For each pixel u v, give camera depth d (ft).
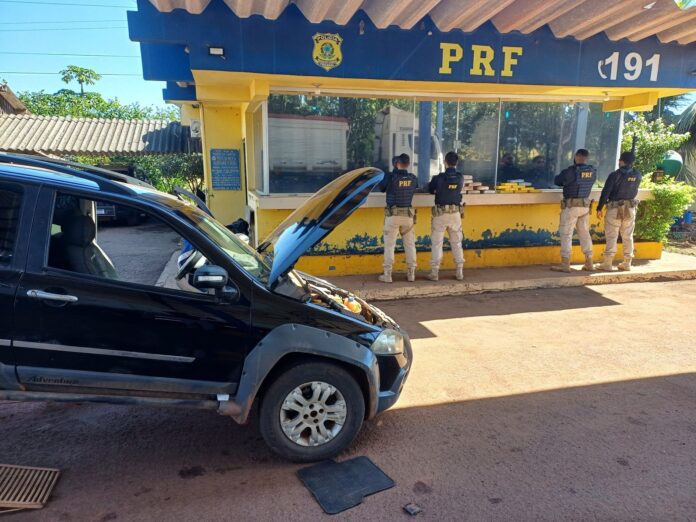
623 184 25.52
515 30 21.49
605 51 22.86
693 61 24.07
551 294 23.75
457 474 9.90
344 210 10.43
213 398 9.71
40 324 8.71
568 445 11.01
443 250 26.50
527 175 27.73
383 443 11.05
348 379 10.10
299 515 8.64
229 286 9.63
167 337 9.25
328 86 23.34
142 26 17.90
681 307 21.79
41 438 10.93
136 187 10.73
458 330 18.66
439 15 19.98
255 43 18.92
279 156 23.89
